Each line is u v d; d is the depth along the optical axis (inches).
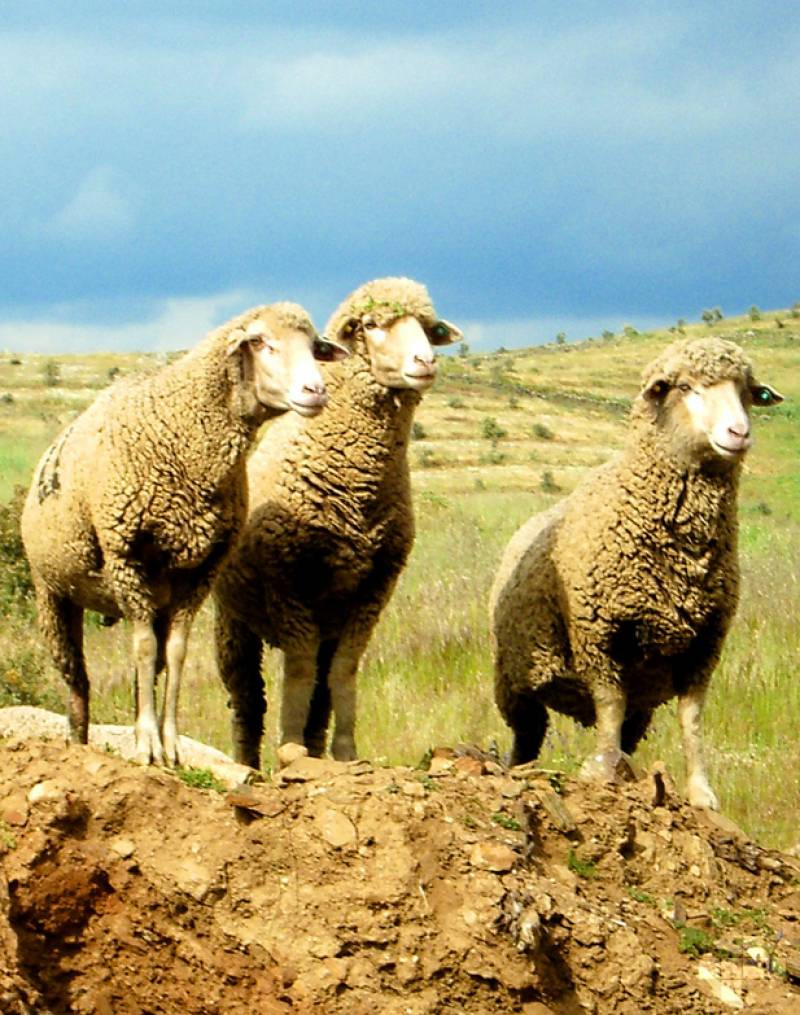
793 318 5762.8
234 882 374.3
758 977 396.2
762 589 859.4
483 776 417.4
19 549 845.8
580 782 428.1
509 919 370.0
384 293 477.1
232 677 540.4
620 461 477.4
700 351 456.8
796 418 2915.8
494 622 535.2
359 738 663.1
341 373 474.3
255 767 542.9
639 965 380.2
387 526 480.4
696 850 430.9
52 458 462.3
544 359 5088.6
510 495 1763.0
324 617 492.7
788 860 455.5
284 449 478.6
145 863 376.2
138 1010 371.6
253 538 480.1
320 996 361.1
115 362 3314.5
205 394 430.9
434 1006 362.9
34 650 733.3
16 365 3211.1
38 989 366.6
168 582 444.5
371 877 374.3
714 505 461.4
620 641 477.7
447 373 4047.7
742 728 664.4
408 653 775.1
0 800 380.2
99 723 715.4
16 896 370.6
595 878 411.2
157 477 429.1
